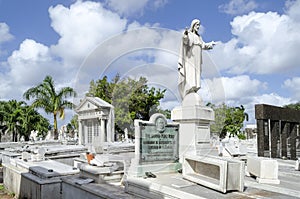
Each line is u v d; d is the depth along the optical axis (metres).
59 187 7.09
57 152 11.21
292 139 14.41
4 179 9.93
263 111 12.70
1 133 31.92
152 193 5.02
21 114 30.62
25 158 9.87
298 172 7.61
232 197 4.57
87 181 6.34
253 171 6.19
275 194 4.82
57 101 24.08
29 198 7.57
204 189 4.99
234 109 29.81
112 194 5.38
